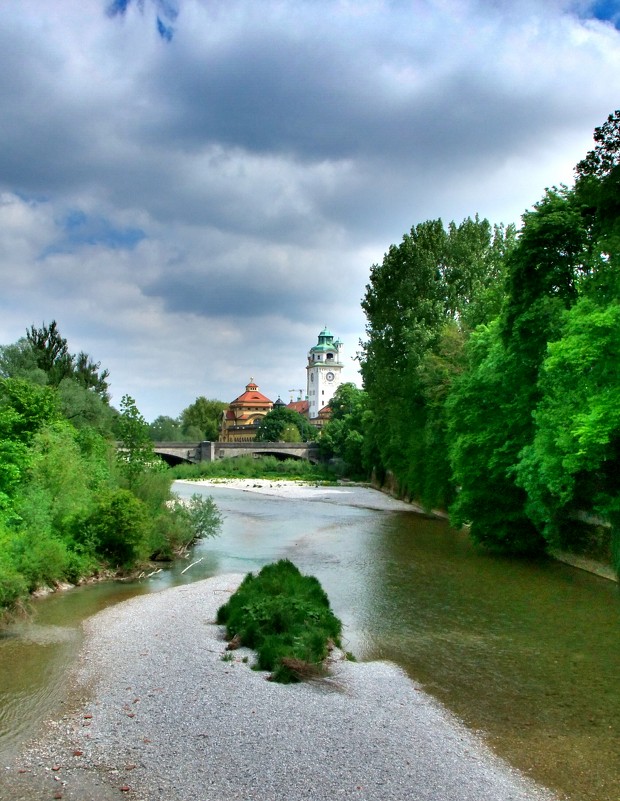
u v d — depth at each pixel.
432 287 69.50
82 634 23.56
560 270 36.88
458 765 14.18
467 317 59.72
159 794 12.85
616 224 29.84
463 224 72.00
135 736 15.27
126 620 25.31
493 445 39.91
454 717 16.69
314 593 26.81
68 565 32.22
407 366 66.25
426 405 60.19
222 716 16.39
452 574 34.88
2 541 29.89
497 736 15.62
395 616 26.39
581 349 28.64
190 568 37.06
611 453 29.12
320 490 98.81
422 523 57.91
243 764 14.00
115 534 34.56
